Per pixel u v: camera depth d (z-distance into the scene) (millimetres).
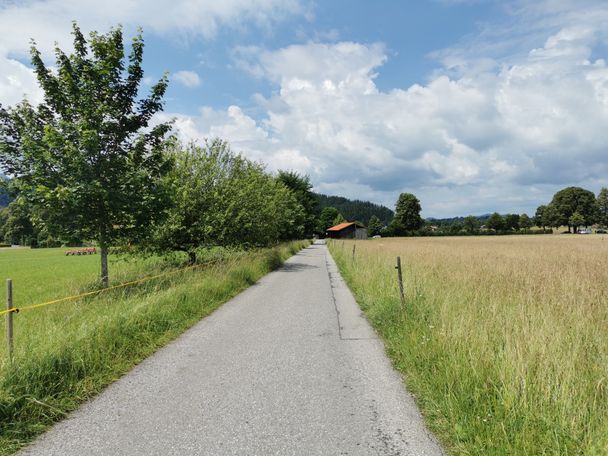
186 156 17016
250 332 7172
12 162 9656
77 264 31781
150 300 8047
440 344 5090
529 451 2939
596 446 2885
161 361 5551
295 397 4258
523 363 3986
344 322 7969
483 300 6914
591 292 7336
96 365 5090
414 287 8539
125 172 10555
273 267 21062
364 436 3414
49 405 3986
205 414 3873
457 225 124188
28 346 4879
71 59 10359
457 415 3572
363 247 31109
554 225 108125
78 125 9734
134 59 11008
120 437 3453
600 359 4242
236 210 18750
